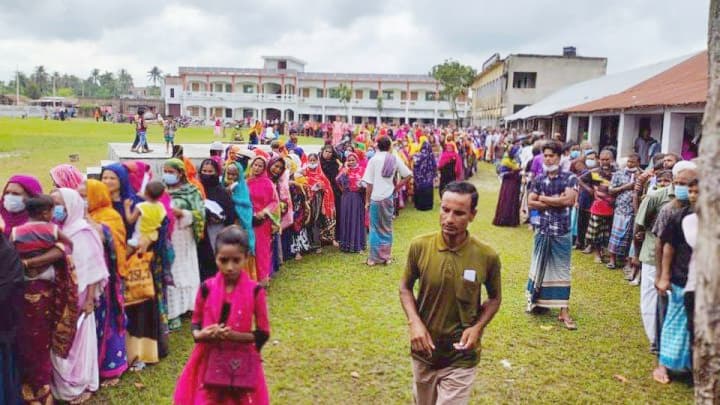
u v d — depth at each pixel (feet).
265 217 22.71
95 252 13.94
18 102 259.80
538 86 143.54
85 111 226.17
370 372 16.37
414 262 10.65
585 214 32.04
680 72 60.75
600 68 142.61
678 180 14.83
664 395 15.34
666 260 15.57
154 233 15.80
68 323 13.30
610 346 18.57
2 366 11.82
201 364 11.39
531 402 14.88
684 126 43.98
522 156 43.93
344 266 27.66
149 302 16.16
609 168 29.76
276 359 17.06
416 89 226.99
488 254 10.37
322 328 19.47
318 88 229.86
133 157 33.45
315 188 29.94
